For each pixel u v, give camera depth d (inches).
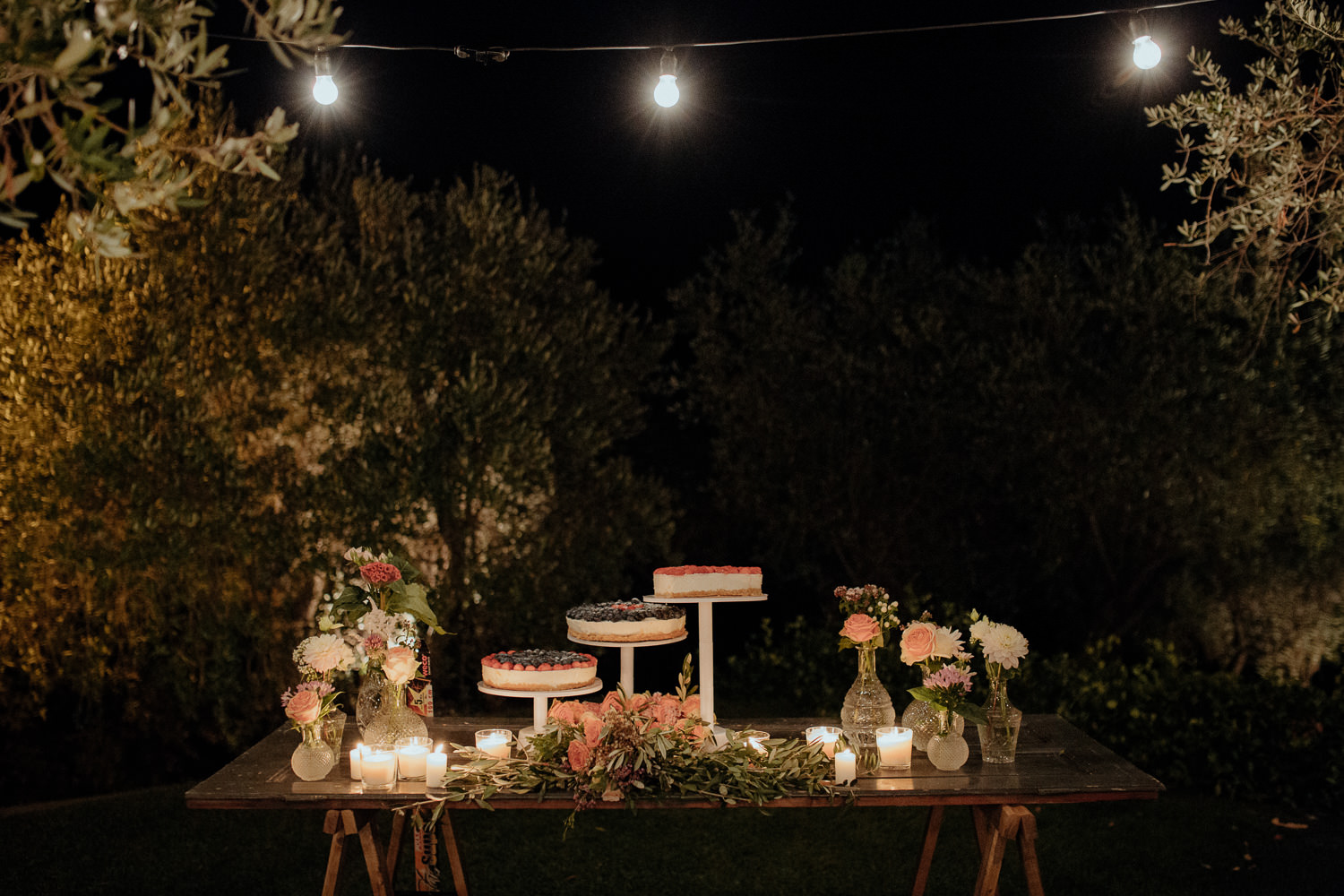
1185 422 276.8
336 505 253.9
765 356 313.4
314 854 205.8
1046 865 197.0
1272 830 213.3
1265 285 169.5
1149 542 292.2
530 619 272.5
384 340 262.2
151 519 235.9
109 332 236.1
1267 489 270.5
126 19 74.6
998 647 136.1
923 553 313.3
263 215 247.0
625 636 146.4
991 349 299.0
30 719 248.7
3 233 243.6
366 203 267.3
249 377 249.6
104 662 243.1
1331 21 157.4
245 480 246.5
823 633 309.9
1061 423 288.0
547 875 194.7
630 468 290.5
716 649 330.3
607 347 295.4
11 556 231.5
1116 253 284.8
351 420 256.1
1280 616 273.9
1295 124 155.0
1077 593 304.5
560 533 280.8
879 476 314.7
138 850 207.3
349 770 139.0
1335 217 152.1
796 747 136.3
